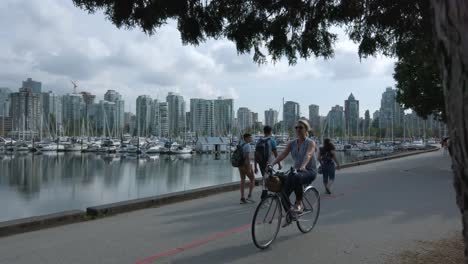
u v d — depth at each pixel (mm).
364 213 9469
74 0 6426
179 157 84562
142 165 66188
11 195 33219
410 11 6887
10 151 96250
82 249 6594
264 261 5941
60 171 55969
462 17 2131
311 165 7188
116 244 6871
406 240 6945
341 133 129500
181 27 7055
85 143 102250
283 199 6930
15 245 6828
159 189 36750
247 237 7301
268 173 6750
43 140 107625
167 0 6348
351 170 21906
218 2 7109
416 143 90500
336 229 7836
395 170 21797
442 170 21703
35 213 24609
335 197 12109
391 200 11445
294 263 5836
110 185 40125
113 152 92250
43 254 6320
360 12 7270
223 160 77438
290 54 7965
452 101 2223
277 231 6867
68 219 8562
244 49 7648
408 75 31453
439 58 2332
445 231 7539
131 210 9930
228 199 11734
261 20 7484
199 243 6922
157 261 5980
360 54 7750
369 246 6621
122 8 6375
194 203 11070
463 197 2266
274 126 132625
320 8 7391
